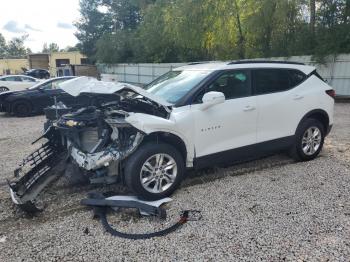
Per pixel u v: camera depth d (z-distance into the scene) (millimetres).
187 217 3775
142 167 4059
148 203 4113
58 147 4641
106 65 36906
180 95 4578
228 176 5078
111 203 3881
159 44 30391
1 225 3768
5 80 19156
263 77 5141
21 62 58281
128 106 4344
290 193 4418
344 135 7785
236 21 21578
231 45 22578
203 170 5328
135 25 42250
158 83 5355
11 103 12281
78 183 4875
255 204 4113
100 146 4023
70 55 53031
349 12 17984
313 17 19438
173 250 3199
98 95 4332
